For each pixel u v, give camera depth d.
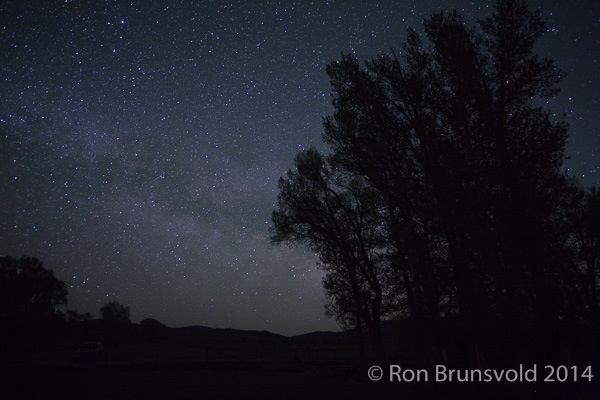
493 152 14.91
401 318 20.09
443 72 17.27
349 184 25.97
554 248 13.50
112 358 36.91
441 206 15.95
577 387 13.41
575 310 13.59
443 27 17.06
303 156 28.06
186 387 18.62
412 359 27.19
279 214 28.11
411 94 18.42
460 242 15.47
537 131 14.50
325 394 16.84
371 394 16.80
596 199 15.89
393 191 19.08
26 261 50.91
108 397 15.46
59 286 53.03
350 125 20.73
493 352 14.69
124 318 82.38
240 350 54.50
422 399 15.35
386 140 19.23
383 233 20.41
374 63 19.44
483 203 14.16
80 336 63.75
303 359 36.62
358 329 26.12
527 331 13.27
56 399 14.95
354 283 25.56
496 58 15.74
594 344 13.23
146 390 17.47
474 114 15.84
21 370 23.91
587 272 13.89
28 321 47.81
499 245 13.87
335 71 20.91
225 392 17.16
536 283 13.24
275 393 17.03
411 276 18.39
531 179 14.16
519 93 15.25
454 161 15.64
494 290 14.07
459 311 15.59
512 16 15.55
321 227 27.03
